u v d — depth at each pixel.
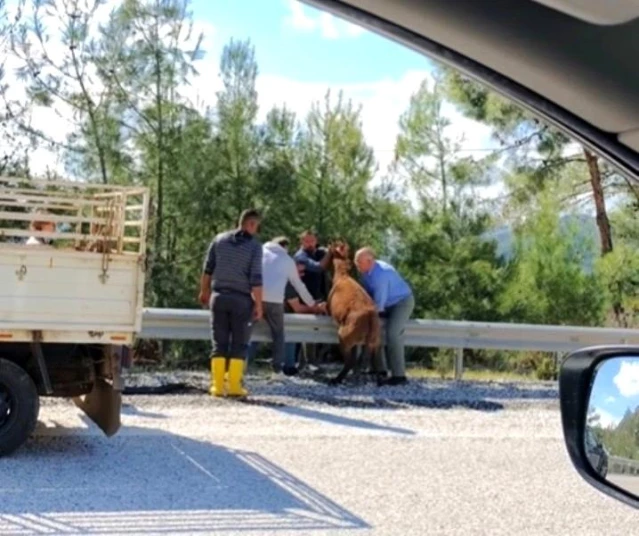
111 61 15.64
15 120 15.53
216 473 6.65
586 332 12.30
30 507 5.63
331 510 5.79
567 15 1.44
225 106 15.91
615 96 1.54
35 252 7.00
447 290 15.47
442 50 1.63
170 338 11.34
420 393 10.78
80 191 9.45
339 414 9.25
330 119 16.34
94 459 6.98
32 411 6.95
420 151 15.98
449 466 7.14
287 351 11.63
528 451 7.79
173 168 15.58
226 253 9.99
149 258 14.99
